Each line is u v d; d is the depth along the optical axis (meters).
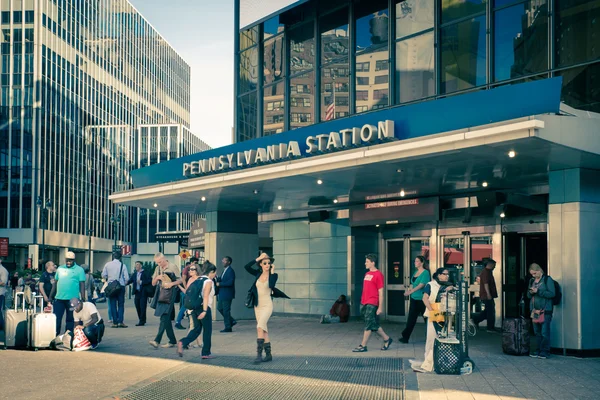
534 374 10.43
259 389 9.27
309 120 19.62
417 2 16.92
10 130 75.50
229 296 17.59
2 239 37.50
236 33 22.52
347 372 10.70
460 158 12.05
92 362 11.80
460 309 10.63
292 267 22.86
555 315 12.75
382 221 17.56
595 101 13.55
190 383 9.73
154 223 103.12
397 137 12.65
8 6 76.88
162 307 14.12
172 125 104.50
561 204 12.95
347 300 20.89
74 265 14.52
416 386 9.45
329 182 15.42
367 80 18.05
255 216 22.72
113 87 99.44
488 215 17.53
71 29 85.25
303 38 20.12
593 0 13.70
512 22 14.97
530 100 10.73
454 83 15.95
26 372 10.70
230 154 16.31
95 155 91.31
